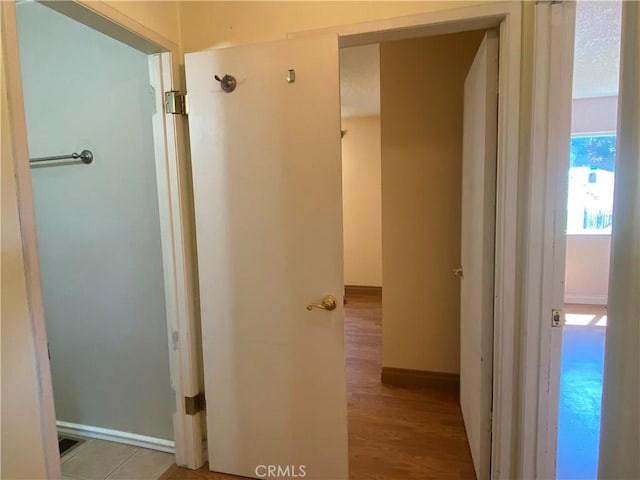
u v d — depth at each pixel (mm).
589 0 2166
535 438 1476
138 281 1942
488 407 1655
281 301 1656
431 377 2639
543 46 1334
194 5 1714
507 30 1388
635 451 868
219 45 1704
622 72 903
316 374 1658
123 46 1776
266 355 1707
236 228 1666
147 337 1973
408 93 2512
